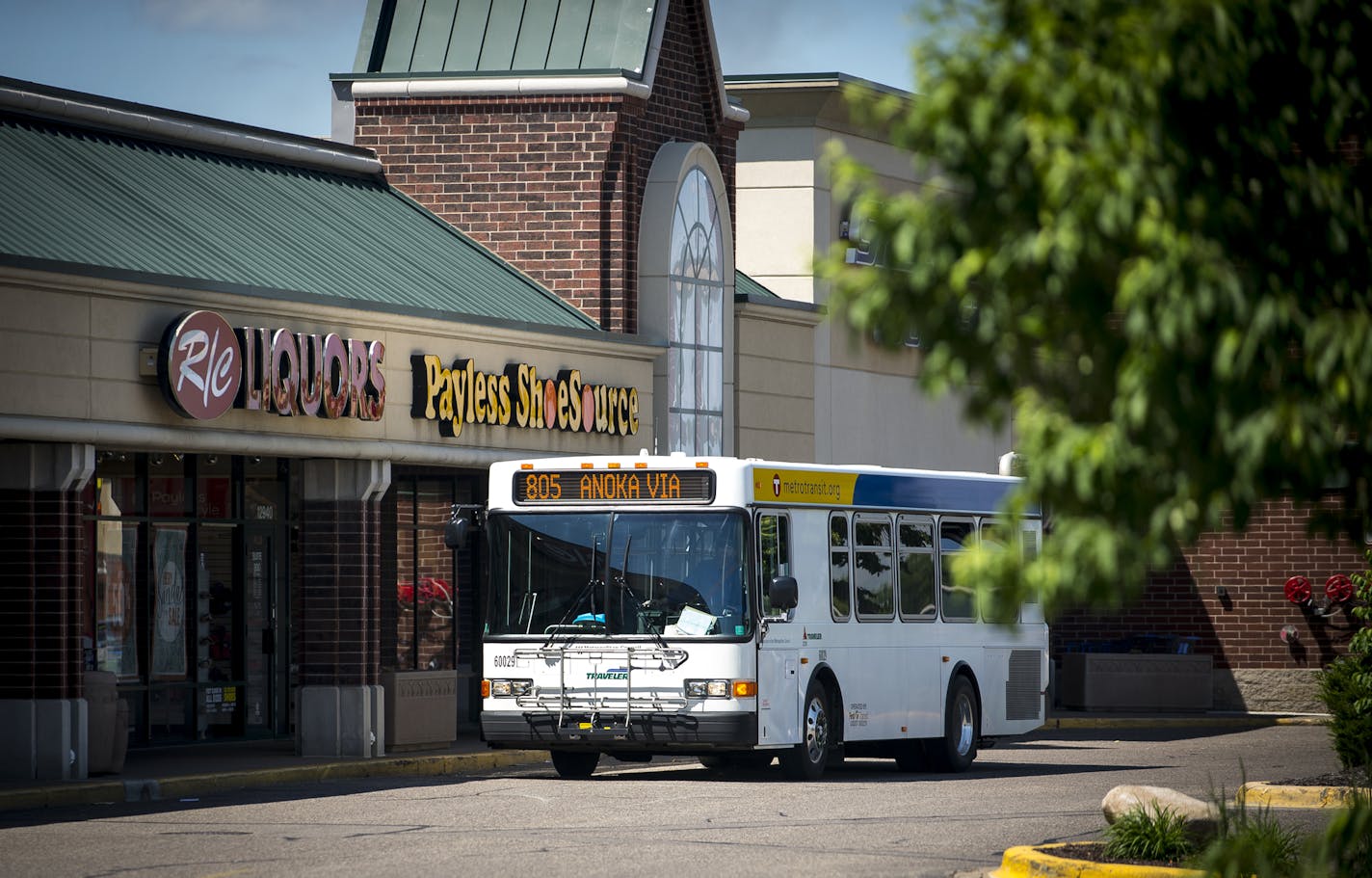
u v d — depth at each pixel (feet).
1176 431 49.01
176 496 195.11
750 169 281.95
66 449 151.53
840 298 52.31
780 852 112.57
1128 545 49.90
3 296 145.89
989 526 189.57
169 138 199.52
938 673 179.83
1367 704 150.71
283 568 207.21
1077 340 51.16
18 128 179.22
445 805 141.08
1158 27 50.01
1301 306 50.06
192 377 159.12
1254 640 281.54
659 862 107.86
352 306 178.40
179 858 110.11
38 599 151.43
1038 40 51.11
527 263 231.30
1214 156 50.93
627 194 230.68
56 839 119.55
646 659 156.35
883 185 291.58
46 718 150.61
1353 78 52.75
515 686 159.74
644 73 234.58
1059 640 290.15
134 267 161.58
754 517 157.69
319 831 123.54
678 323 237.04
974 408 52.06
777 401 257.96
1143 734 244.83
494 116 233.14
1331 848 65.31
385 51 245.65
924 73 51.80
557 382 205.87
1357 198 52.37
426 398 186.19
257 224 192.44
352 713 179.32
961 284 50.39
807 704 163.02
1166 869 99.55
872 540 173.99
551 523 160.86
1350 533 52.95
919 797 147.02
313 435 174.29
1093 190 48.91
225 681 199.72
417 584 219.00
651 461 158.81
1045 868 102.83
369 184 232.94
